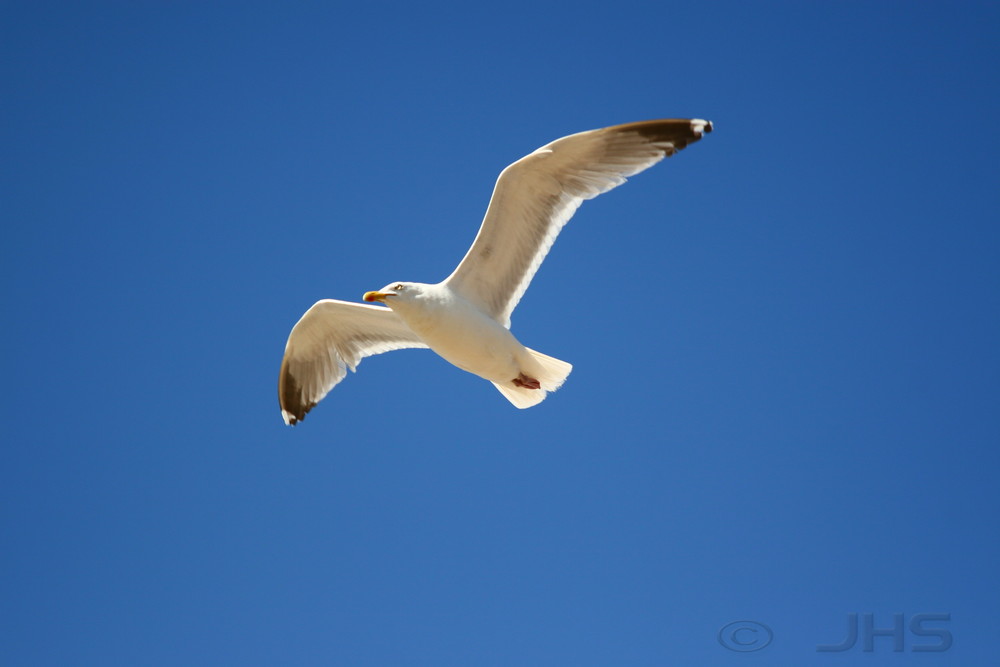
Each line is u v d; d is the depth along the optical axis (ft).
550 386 47.83
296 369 56.29
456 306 45.96
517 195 45.83
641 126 45.52
